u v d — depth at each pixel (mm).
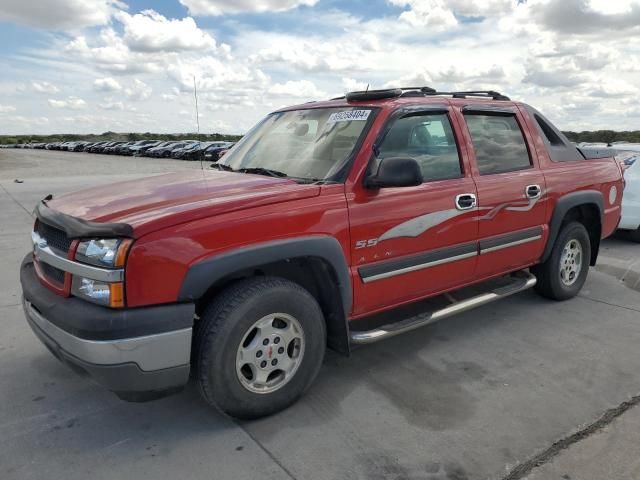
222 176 3531
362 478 2502
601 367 3684
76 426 2934
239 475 2520
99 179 20875
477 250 3961
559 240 4793
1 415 3039
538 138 4598
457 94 4258
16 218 9906
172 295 2572
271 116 4355
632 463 2602
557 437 2824
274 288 2879
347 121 3566
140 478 2496
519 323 4512
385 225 3336
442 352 3936
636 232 7895
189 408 3127
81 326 2482
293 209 2941
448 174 3803
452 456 2664
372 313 3500
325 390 3354
